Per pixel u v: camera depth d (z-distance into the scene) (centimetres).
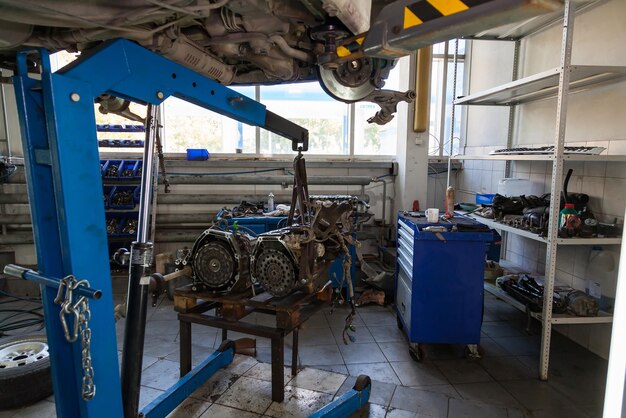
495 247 338
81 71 102
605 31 242
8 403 197
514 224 259
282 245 175
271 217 331
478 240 236
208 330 291
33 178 101
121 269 388
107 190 379
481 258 239
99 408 109
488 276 308
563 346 266
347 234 204
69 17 98
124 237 367
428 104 386
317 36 146
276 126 188
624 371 58
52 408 200
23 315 315
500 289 286
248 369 234
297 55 167
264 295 190
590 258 256
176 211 414
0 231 374
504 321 307
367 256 406
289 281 178
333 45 143
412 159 401
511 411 197
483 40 353
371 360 248
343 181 416
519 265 335
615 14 235
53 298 105
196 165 407
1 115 358
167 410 183
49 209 104
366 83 193
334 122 446
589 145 257
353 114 441
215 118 432
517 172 335
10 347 227
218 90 152
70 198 97
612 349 60
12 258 375
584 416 194
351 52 139
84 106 100
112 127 389
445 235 236
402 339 279
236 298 185
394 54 109
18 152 367
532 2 74
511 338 279
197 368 211
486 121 381
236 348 250
